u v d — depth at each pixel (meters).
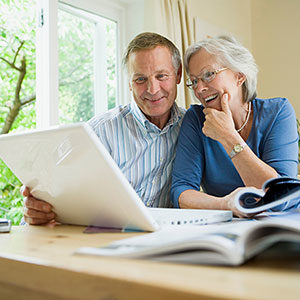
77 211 0.90
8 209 2.72
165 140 1.71
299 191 0.83
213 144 1.58
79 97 2.80
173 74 1.61
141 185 1.70
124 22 3.07
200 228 0.72
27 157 0.87
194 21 3.30
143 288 0.37
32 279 0.48
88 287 0.42
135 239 0.58
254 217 0.91
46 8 2.48
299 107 4.04
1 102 2.72
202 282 0.37
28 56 2.84
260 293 0.33
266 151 1.49
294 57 4.07
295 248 0.50
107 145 1.71
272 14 4.24
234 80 1.53
